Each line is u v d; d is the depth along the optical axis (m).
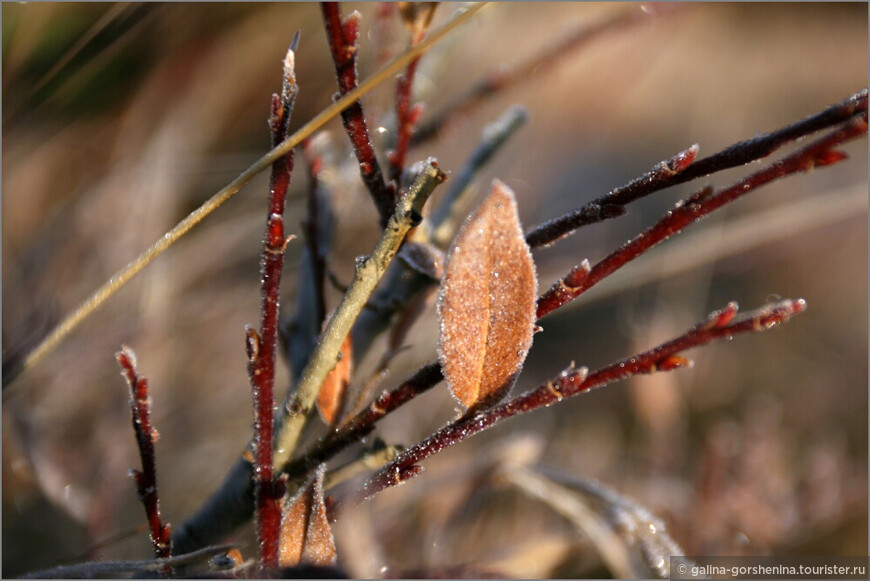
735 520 0.52
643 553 0.38
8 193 0.54
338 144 0.39
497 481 0.40
